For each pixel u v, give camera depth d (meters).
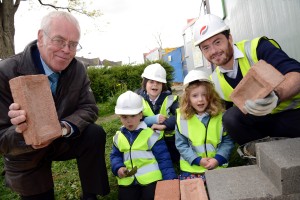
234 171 2.01
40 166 2.45
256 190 1.71
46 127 1.84
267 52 2.25
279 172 1.63
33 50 2.35
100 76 11.58
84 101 2.58
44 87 1.89
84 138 2.47
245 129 2.47
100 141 2.50
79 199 2.92
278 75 1.79
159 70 3.43
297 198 1.62
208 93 2.68
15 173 2.38
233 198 1.67
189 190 1.97
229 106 2.83
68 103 2.47
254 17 4.34
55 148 2.42
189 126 2.75
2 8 11.77
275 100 1.84
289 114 2.33
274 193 1.66
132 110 2.74
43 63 2.33
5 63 2.25
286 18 3.03
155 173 2.67
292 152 1.78
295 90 2.00
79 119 2.38
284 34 3.16
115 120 6.57
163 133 2.97
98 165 2.50
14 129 2.08
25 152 2.15
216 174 2.00
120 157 2.89
